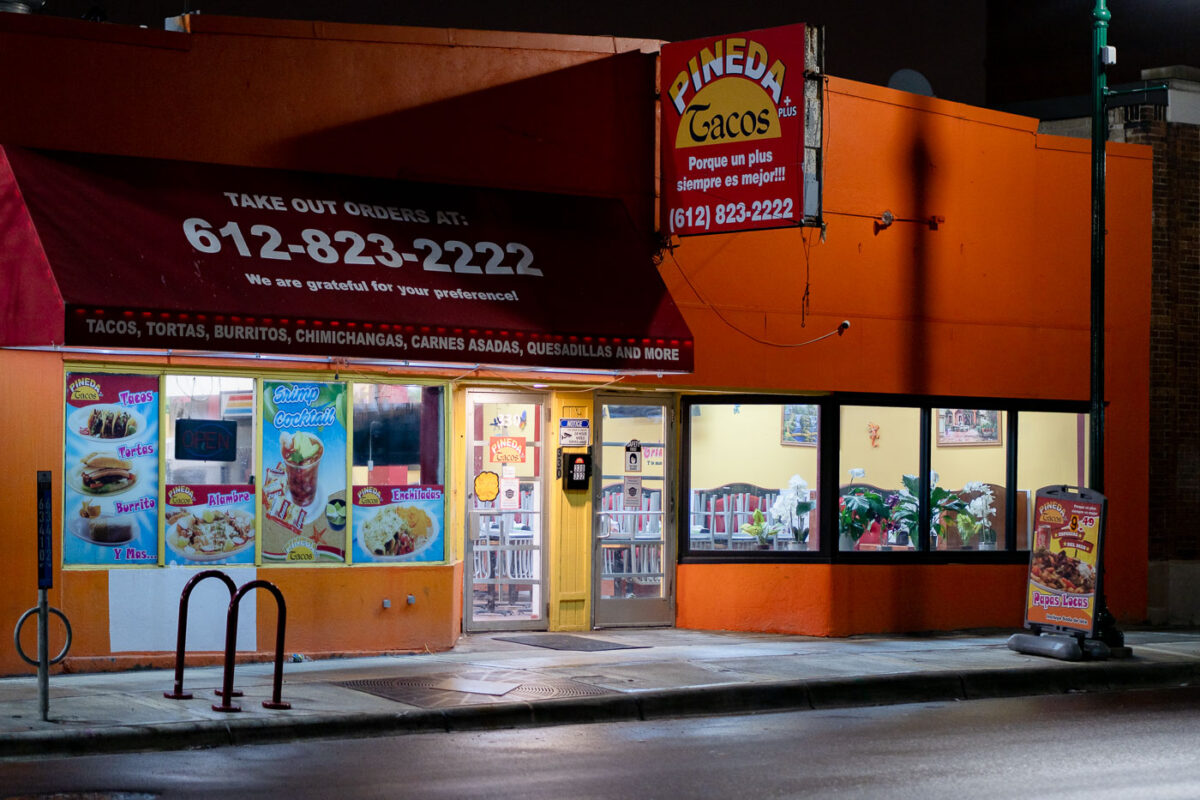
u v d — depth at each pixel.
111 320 11.02
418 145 13.71
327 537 13.27
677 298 14.95
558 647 13.98
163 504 12.62
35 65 12.23
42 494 9.64
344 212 12.95
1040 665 13.47
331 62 13.38
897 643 15.08
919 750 9.91
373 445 13.54
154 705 10.29
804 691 11.95
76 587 12.21
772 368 15.47
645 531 15.59
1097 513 14.23
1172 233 18.42
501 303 12.96
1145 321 17.98
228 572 12.83
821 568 15.52
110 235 11.59
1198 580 18.23
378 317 12.18
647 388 15.26
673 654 13.61
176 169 12.56
